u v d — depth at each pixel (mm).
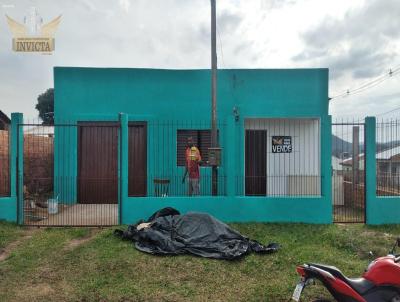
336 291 4172
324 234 8117
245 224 8852
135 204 9023
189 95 12438
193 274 6016
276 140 12812
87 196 11945
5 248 7133
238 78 12430
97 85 12258
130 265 6277
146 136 12266
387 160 10680
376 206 9195
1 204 8773
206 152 12391
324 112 12477
